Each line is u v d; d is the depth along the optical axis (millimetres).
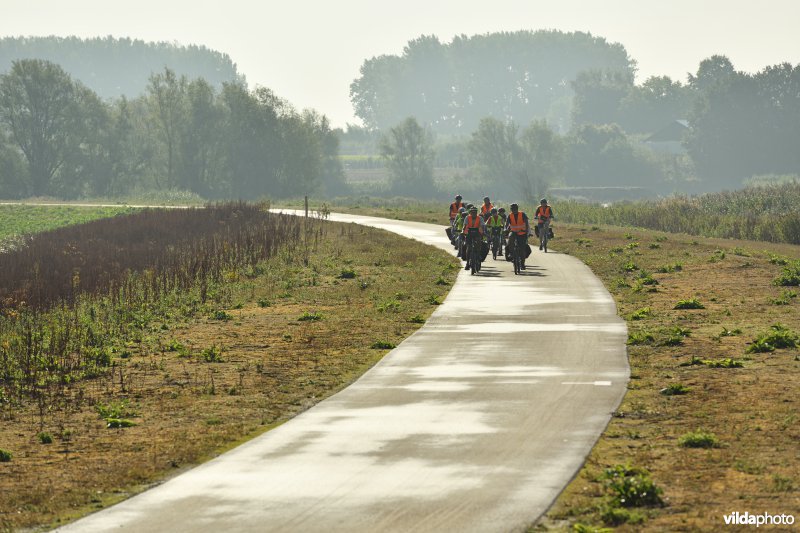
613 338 44844
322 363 40844
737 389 33062
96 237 117688
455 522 20391
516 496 22062
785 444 25906
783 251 99438
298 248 95812
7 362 44094
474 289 65125
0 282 77000
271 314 57969
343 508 21516
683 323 49031
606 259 84500
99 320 56844
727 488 22266
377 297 63312
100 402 35281
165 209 158750
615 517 20359
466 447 26469
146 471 25219
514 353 41344
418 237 109562
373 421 29922
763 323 48344
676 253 87688
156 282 70750
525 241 75188
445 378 36438
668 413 30078
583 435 27516
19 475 25797
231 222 128250
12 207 193500
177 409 33312
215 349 45531
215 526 20641
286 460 25750
